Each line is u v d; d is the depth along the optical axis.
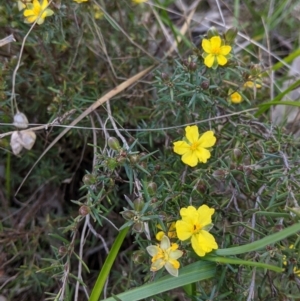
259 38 0.44
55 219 0.34
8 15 0.33
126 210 0.24
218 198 0.30
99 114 0.35
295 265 0.24
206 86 0.29
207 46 0.28
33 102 0.37
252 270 0.25
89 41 0.36
